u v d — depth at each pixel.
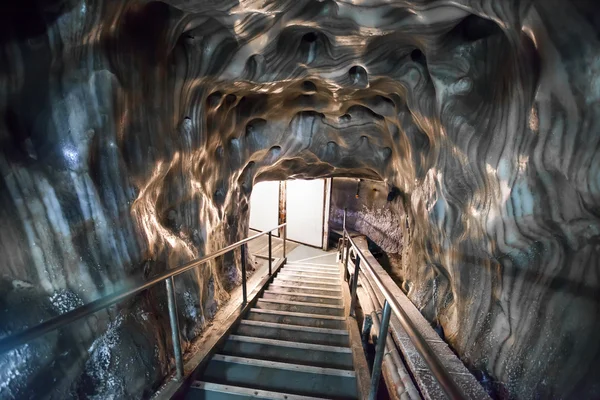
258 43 2.59
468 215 2.53
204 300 3.36
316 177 7.11
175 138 2.70
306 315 3.73
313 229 9.41
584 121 1.41
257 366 2.61
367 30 2.39
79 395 1.74
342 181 9.61
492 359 2.23
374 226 8.58
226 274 4.53
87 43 1.67
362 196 9.10
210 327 3.15
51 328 1.19
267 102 4.31
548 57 1.52
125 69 1.94
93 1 1.56
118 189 2.00
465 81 2.34
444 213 2.88
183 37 2.54
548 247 1.90
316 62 3.05
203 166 3.57
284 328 3.36
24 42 1.46
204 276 3.39
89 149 1.79
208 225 3.59
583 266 1.69
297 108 4.57
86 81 1.73
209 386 2.28
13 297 1.57
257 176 6.02
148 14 2.01
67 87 1.69
